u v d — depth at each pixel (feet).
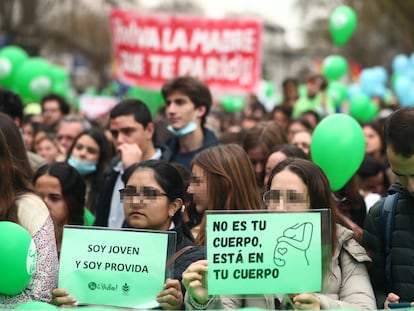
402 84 47.44
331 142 18.39
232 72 34.96
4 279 12.71
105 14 153.69
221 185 15.84
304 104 44.14
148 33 35.17
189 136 23.86
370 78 54.29
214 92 35.01
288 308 12.89
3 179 13.64
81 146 23.57
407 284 14.39
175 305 12.90
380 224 14.75
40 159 23.04
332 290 14.01
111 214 21.18
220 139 25.86
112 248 13.21
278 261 12.45
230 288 12.38
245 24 34.76
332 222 13.99
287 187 13.74
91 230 13.30
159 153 22.98
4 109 23.57
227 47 34.91
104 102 63.57
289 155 18.40
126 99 22.35
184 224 15.20
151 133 22.54
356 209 18.94
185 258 14.03
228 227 12.47
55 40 126.11
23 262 12.69
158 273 13.08
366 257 14.26
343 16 45.37
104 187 21.43
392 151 13.56
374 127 28.60
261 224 12.49
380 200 14.97
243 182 15.93
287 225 12.51
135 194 14.20
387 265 14.62
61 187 17.97
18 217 13.61
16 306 12.84
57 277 13.73
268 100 70.18
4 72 40.78
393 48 167.32
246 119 37.35
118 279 13.12
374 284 14.99
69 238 13.32
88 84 156.97
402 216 14.53
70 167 18.24
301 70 242.17
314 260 12.49
